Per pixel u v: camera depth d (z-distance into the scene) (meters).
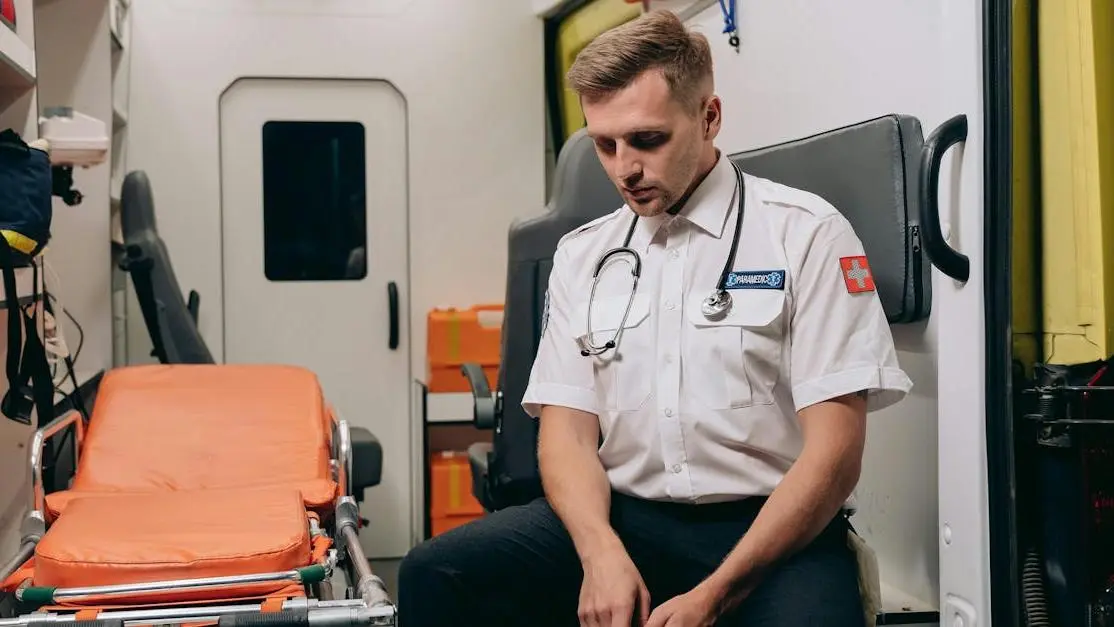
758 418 1.75
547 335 1.99
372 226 4.46
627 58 1.67
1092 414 1.59
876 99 2.12
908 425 2.07
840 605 1.57
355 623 1.65
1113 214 1.58
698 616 1.53
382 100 4.45
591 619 1.61
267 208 4.39
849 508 1.81
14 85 2.59
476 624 1.84
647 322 1.83
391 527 4.49
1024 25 1.64
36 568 1.83
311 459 2.62
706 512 1.79
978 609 1.58
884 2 2.08
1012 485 1.56
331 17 4.37
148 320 3.36
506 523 1.86
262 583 1.82
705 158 1.85
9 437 2.52
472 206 4.48
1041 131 1.65
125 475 2.50
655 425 1.81
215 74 4.28
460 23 4.45
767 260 1.78
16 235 2.21
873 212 1.99
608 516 1.78
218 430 2.65
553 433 1.89
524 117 4.51
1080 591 1.60
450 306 4.48
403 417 4.50
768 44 2.58
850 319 1.70
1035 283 1.66
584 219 2.67
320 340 4.45
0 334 2.47
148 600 1.78
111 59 3.80
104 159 2.69
